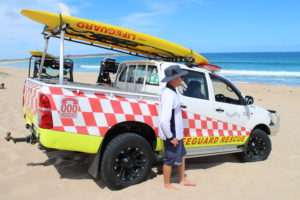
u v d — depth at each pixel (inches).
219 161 219.1
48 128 134.8
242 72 1621.6
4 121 289.3
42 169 177.3
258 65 2233.0
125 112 153.2
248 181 166.6
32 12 143.1
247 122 211.2
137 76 200.2
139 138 154.3
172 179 168.2
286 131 331.3
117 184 149.7
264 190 151.3
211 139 189.6
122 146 148.7
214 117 191.3
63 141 137.9
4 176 163.6
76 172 176.6
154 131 162.4
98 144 145.7
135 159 156.3
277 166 207.3
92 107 144.4
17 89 554.3
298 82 1079.0
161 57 227.9
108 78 281.9
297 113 449.4
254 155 221.9
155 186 151.9
